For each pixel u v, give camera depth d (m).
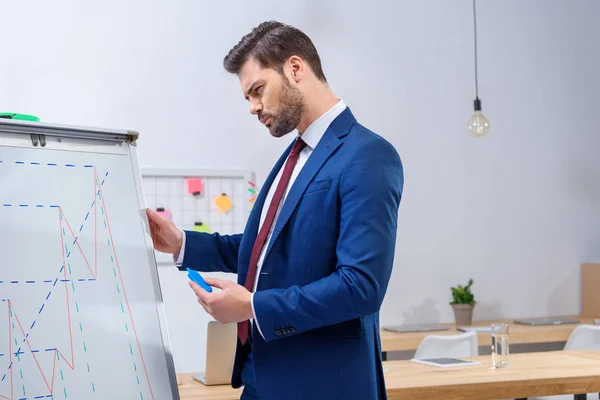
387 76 4.74
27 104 4.07
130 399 1.46
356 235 1.54
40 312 1.43
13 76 4.06
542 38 5.13
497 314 4.88
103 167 1.62
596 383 2.70
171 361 1.54
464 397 2.52
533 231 5.00
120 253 1.57
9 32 4.07
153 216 1.91
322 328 1.61
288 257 1.63
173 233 1.93
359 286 1.50
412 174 4.74
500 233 4.91
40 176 1.53
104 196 1.60
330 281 1.51
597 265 4.93
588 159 5.18
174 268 4.22
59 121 4.12
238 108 4.43
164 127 4.30
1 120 1.51
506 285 4.91
